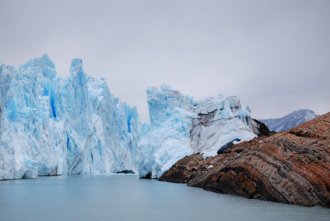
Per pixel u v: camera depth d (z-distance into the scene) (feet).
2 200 112.37
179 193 124.77
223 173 117.80
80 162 319.88
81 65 339.36
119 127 402.93
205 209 87.61
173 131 212.02
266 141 104.63
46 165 260.42
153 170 209.05
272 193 93.15
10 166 211.41
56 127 287.69
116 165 381.19
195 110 227.81
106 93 382.63
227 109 202.80
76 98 329.72
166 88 228.22
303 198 86.58
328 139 92.63
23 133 235.20
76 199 115.14
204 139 200.54
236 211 82.02
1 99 218.18
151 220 76.48
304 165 89.86
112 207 96.32
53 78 318.45
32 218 79.77
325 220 69.56
